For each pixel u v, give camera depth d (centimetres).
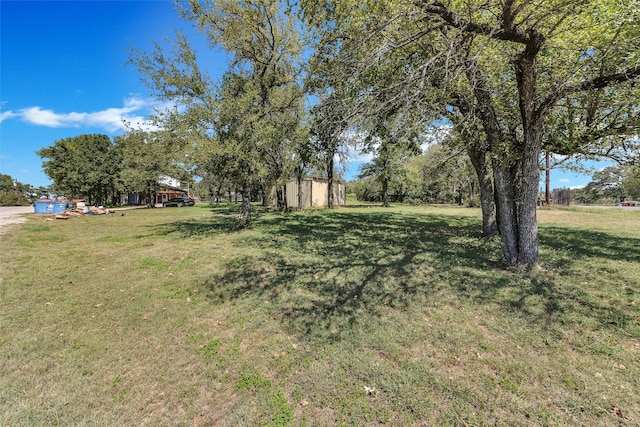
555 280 462
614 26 388
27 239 902
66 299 429
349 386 244
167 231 1077
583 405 216
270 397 235
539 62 527
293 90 973
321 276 514
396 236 890
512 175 596
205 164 935
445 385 241
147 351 300
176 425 209
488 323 338
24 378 257
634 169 646
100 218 1622
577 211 1825
